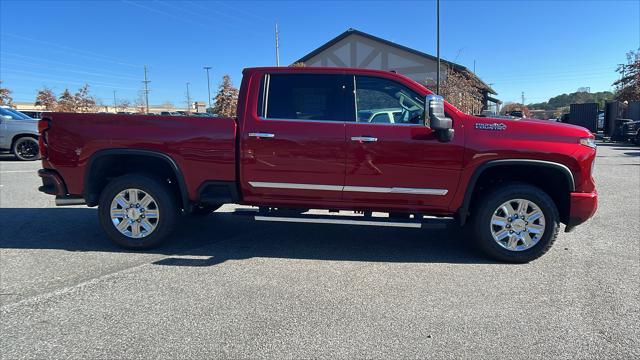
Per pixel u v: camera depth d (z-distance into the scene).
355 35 36.50
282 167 4.66
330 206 4.81
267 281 4.07
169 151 4.74
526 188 4.52
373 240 5.47
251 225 6.16
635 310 3.50
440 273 4.31
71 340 3.00
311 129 4.61
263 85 4.77
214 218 6.55
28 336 3.04
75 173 4.86
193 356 2.83
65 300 3.61
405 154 4.52
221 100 38.62
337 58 37.62
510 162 4.45
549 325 3.26
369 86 4.71
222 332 3.13
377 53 36.00
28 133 13.48
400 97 4.66
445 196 4.60
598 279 4.14
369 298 3.71
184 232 5.75
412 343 3.00
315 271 4.34
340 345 2.97
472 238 5.31
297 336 3.08
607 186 9.23
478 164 4.49
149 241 4.86
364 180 4.61
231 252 4.92
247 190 4.80
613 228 5.94
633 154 16.89
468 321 3.32
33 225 6.00
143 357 2.81
